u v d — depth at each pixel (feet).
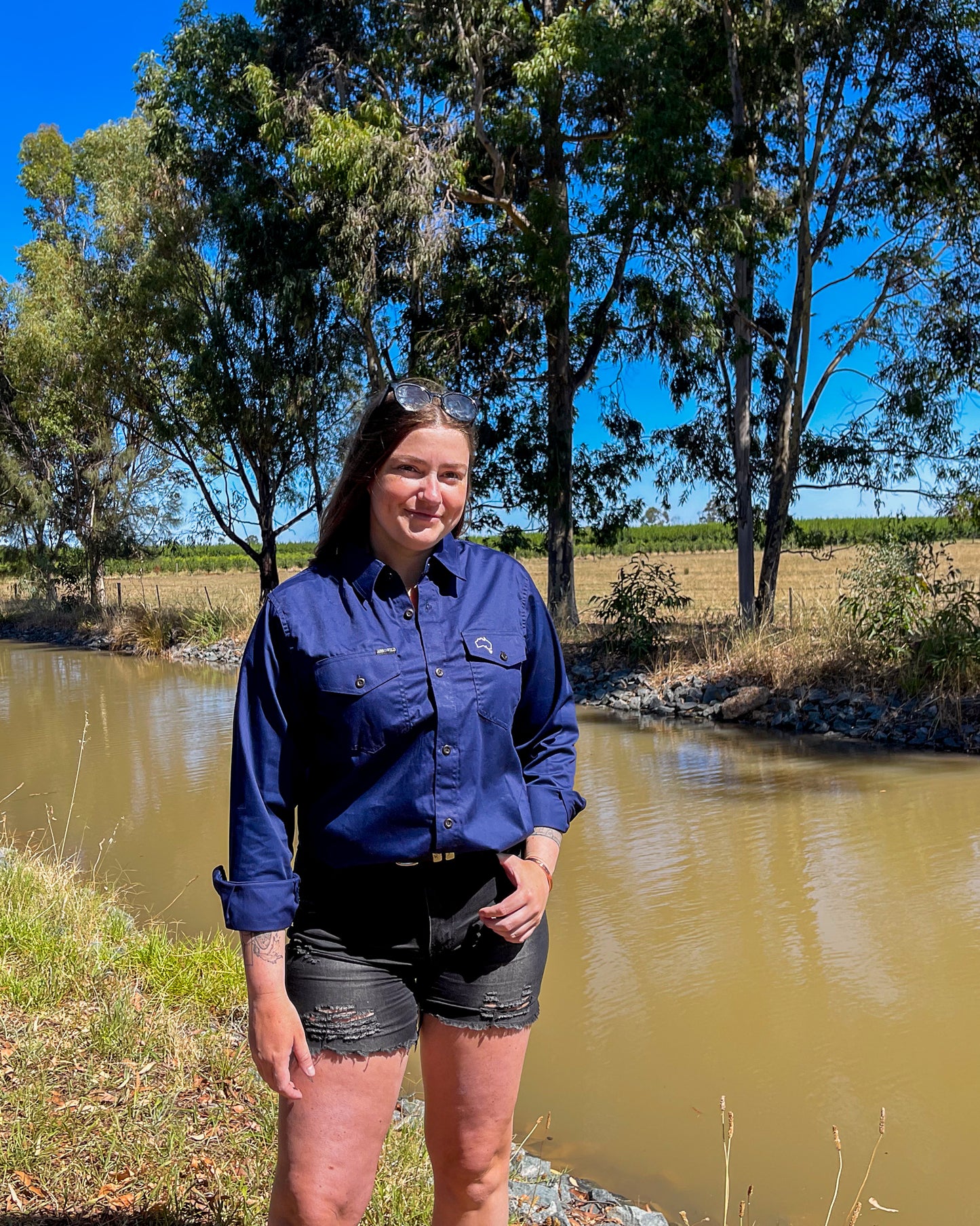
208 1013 14.26
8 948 15.52
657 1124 12.98
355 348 72.74
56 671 74.64
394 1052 6.23
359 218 57.47
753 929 19.76
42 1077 11.60
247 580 199.31
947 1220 10.85
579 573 169.68
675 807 29.71
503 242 64.59
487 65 61.77
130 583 189.47
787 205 60.80
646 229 56.54
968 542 180.14
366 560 6.60
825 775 33.14
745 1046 15.10
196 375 75.66
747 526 59.72
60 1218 9.07
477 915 6.40
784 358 59.72
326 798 6.38
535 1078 14.24
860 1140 12.55
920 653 41.37
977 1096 13.51
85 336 85.71
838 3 52.85
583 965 18.30
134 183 82.89
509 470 67.21
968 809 28.07
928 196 56.13
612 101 59.67
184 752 39.93
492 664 6.59
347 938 6.23
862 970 17.67
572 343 68.69
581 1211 10.82
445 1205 6.81
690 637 55.98
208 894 21.99
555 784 7.08
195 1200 9.46
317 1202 6.07
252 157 71.00
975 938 18.90
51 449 109.81
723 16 56.75
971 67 52.75
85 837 27.48
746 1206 11.13
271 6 65.87
